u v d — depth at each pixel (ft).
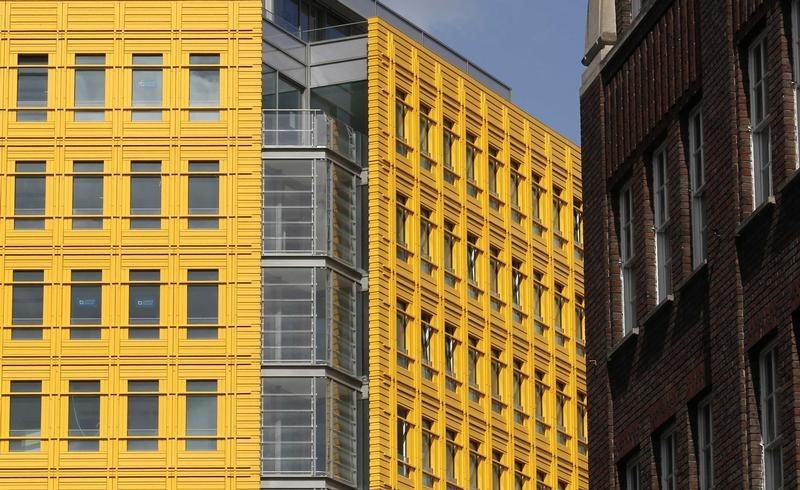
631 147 162.50
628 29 163.84
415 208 317.83
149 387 297.74
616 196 166.91
